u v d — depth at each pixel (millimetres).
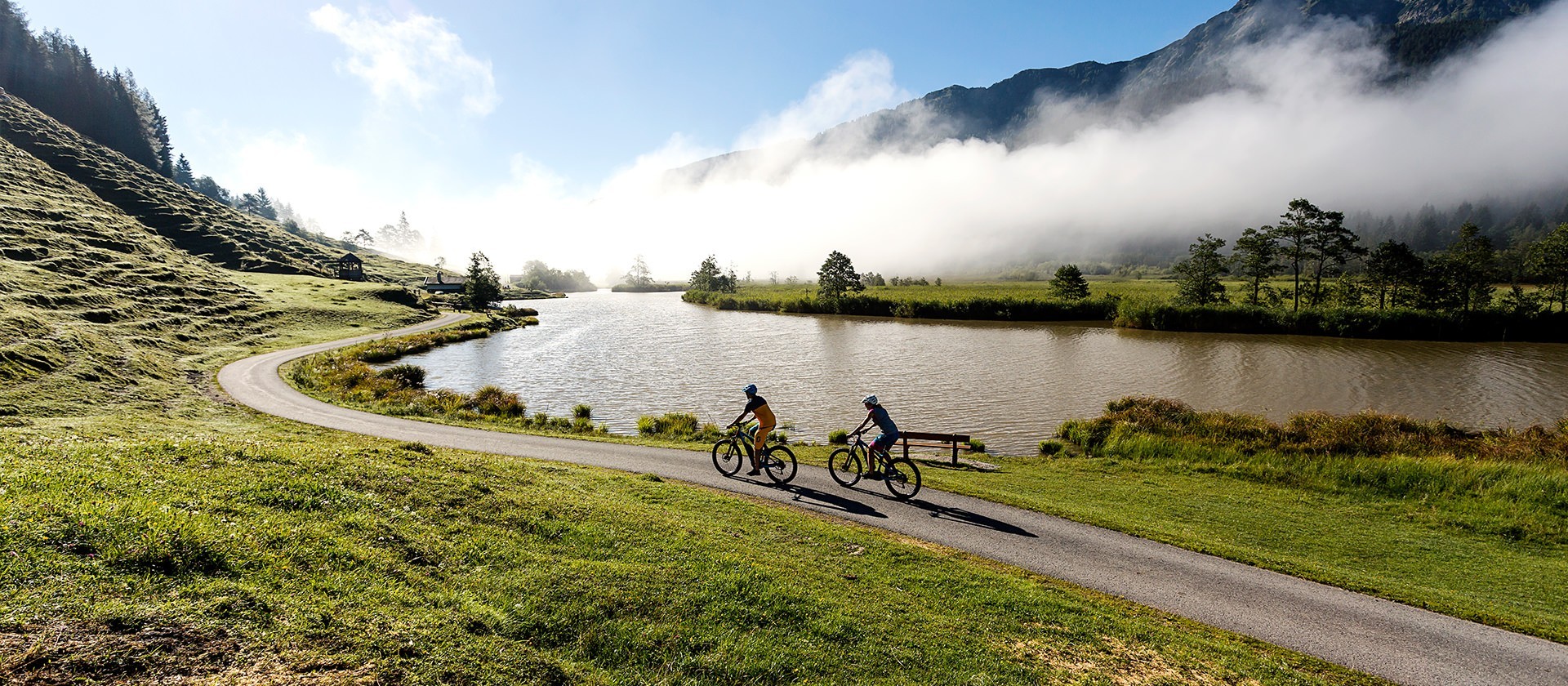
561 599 8641
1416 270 83375
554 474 17391
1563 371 53969
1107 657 9438
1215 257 96500
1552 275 77938
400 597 7680
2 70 181875
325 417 30656
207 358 50344
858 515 16297
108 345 38156
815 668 8055
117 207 131750
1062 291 120188
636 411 39562
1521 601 13164
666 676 7453
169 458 10688
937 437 23828
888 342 77312
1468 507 19234
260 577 7195
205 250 136000
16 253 68875
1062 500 19562
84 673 5180
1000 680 8359
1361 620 11508
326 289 103375
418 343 70312
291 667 5844
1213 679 9133
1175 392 45000
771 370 55656
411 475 12492
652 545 11328
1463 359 60688
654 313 135750
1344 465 22719
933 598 10867
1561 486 19422
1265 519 18391
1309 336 81125
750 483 19359
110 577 6430
